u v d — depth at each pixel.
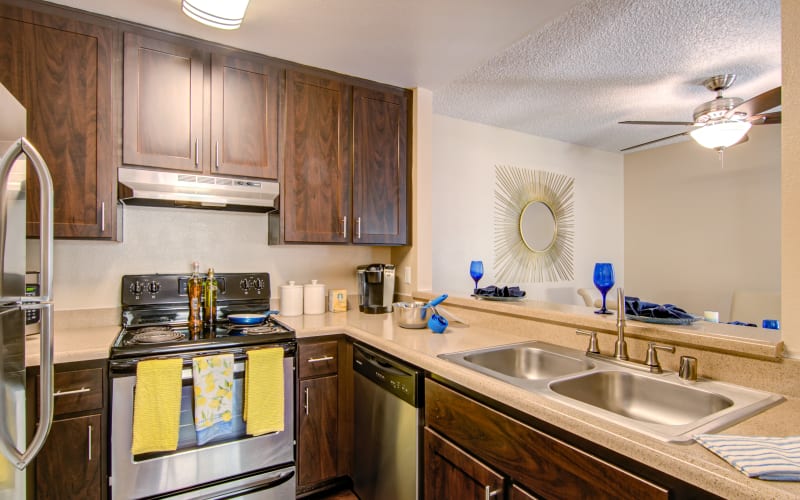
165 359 1.60
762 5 1.92
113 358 1.54
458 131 3.64
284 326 2.03
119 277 2.06
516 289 2.11
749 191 3.89
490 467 1.20
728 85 2.79
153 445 1.54
